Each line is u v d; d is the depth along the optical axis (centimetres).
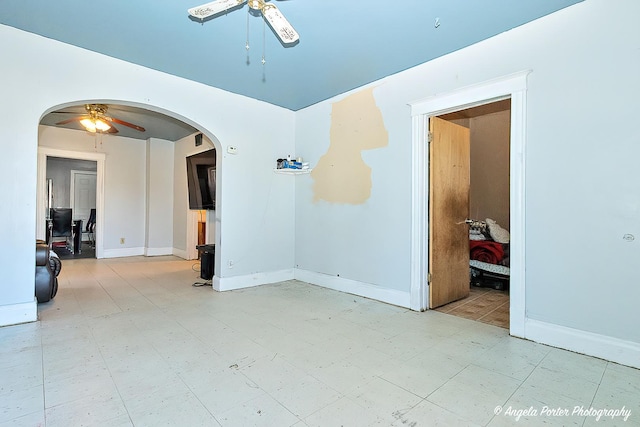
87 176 869
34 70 260
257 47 276
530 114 233
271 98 395
